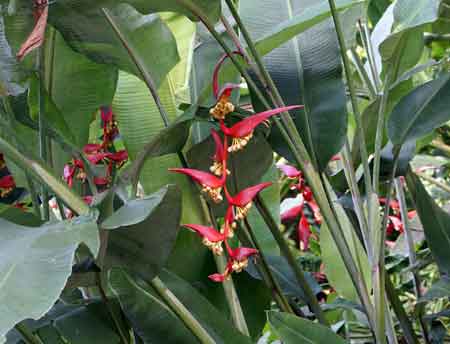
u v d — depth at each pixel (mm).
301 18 1921
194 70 2289
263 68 1944
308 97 2088
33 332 1997
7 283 1474
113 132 2359
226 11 2361
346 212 2361
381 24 2588
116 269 1915
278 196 2443
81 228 1590
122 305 1938
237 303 2141
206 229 1875
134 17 1985
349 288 2432
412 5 2111
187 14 1886
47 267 1506
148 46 2043
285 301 2127
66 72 2129
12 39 1914
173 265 2229
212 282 2285
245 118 1974
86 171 2061
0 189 2459
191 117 1873
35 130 2105
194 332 1914
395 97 2299
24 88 2012
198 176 1863
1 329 1421
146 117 2201
